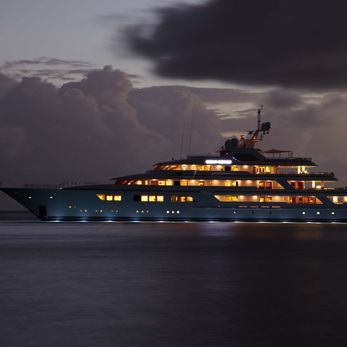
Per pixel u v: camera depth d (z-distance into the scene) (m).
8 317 28.41
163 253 62.19
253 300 33.19
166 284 39.09
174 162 122.69
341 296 34.53
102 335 25.03
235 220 123.25
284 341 24.28
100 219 121.38
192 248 68.75
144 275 43.75
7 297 33.84
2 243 76.31
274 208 123.75
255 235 94.69
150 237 87.62
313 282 40.09
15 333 25.31
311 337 24.94
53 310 30.08
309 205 124.69
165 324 27.12
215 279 41.56
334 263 52.53
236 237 88.94
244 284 39.16
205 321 27.80
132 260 54.88
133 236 90.12
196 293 35.50
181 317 28.62
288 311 30.12
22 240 81.88
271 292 35.91
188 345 23.62
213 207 122.62
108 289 36.97
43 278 41.91
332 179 125.94
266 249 67.69
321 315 29.17
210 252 63.50
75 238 85.75
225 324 27.19
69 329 26.05
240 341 24.27
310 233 102.94
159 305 31.59
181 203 122.31
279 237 90.25
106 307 30.98
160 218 122.12
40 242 77.69
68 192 120.88
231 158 124.00
